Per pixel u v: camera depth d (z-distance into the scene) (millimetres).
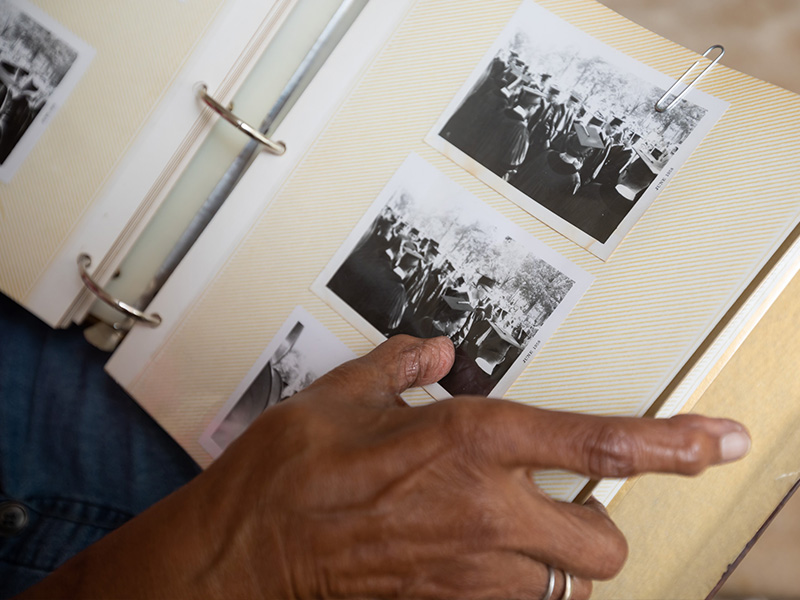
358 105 561
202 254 594
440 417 358
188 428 591
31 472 711
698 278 446
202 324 592
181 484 708
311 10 602
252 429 398
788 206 434
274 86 614
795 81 786
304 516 354
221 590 367
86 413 723
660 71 485
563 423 345
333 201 559
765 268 431
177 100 604
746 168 450
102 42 624
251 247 581
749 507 532
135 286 648
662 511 542
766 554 779
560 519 364
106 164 622
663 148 475
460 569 350
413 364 465
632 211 474
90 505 712
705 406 526
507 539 345
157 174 615
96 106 625
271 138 583
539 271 491
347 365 451
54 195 635
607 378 456
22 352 728
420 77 544
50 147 635
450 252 518
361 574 354
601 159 489
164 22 608
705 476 539
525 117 512
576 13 511
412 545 347
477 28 534
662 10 835
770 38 798
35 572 698
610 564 380
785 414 522
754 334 521
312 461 362
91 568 387
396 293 531
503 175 510
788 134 444
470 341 501
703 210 455
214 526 372
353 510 349
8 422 713
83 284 631
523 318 490
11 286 646
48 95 637
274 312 568
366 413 395
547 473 446
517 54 521
